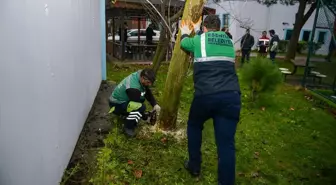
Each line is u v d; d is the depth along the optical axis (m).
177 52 3.50
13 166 1.67
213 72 2.52
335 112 5.72
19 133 1.73
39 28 2.02
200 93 2.53
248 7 18.69
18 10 1.68
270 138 4.14
